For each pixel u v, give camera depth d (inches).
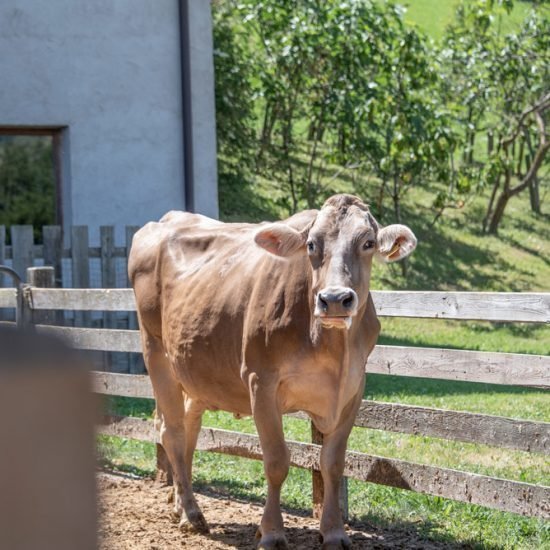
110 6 484.1
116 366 424.8
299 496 239.9
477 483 184.5
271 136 933.8
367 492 237.8
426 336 582.2
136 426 271.0
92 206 484.4
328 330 167.8
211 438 245.1
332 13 657.6
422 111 671.8
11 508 20.0
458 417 189.3
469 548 187.6
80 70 480.1
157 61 495.5
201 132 502.0
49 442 20.5
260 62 713.6
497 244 853.2
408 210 889.5
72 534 20.7
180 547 196.5
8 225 477.1
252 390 180.9
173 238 221.5
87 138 482.6
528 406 360.5
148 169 495.8
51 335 21.6
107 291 285.0
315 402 179.5
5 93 466.6
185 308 204.4
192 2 495.5
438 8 1748.3
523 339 581.3
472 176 783.7
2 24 464.1
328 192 841.5
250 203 804.6
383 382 432.5
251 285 187.6
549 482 238.5
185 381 209.2
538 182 985.5
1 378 20.2
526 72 810.2
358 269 162.4
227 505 234.7
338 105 659.4
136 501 240.2
